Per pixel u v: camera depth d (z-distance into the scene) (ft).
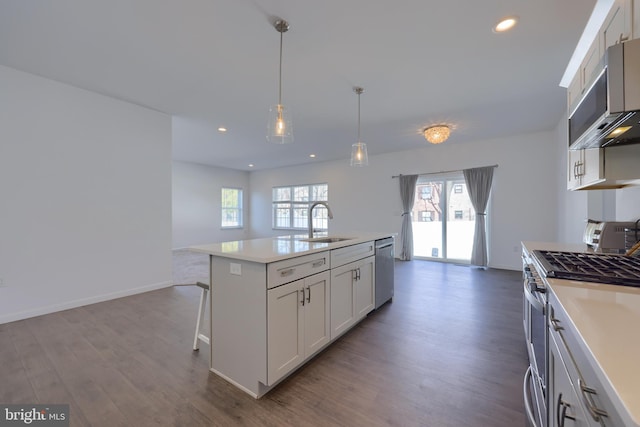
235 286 5.84
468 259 18.15
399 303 10.84
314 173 25.27
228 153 21.15
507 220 16.53
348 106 11.62
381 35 6.98
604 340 2.11
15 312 8.98
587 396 2.11
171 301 10.93
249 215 30.53
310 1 5.84
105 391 5.56
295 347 6.02
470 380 5.94
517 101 11.09
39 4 5.95
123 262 11.49
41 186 9.47
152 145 12.30
